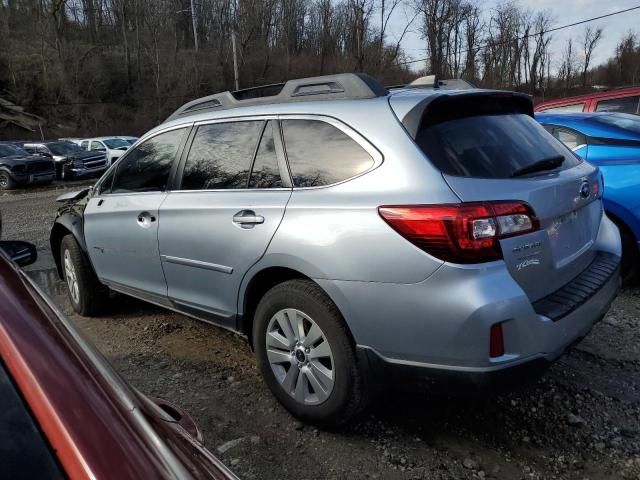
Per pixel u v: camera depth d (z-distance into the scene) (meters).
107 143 26.38
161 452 1.20
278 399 3.19
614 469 2.70
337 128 2.97
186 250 3.57
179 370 3.86
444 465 2.75
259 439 2.98
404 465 2.75
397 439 2.97
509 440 2.95
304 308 2.90
